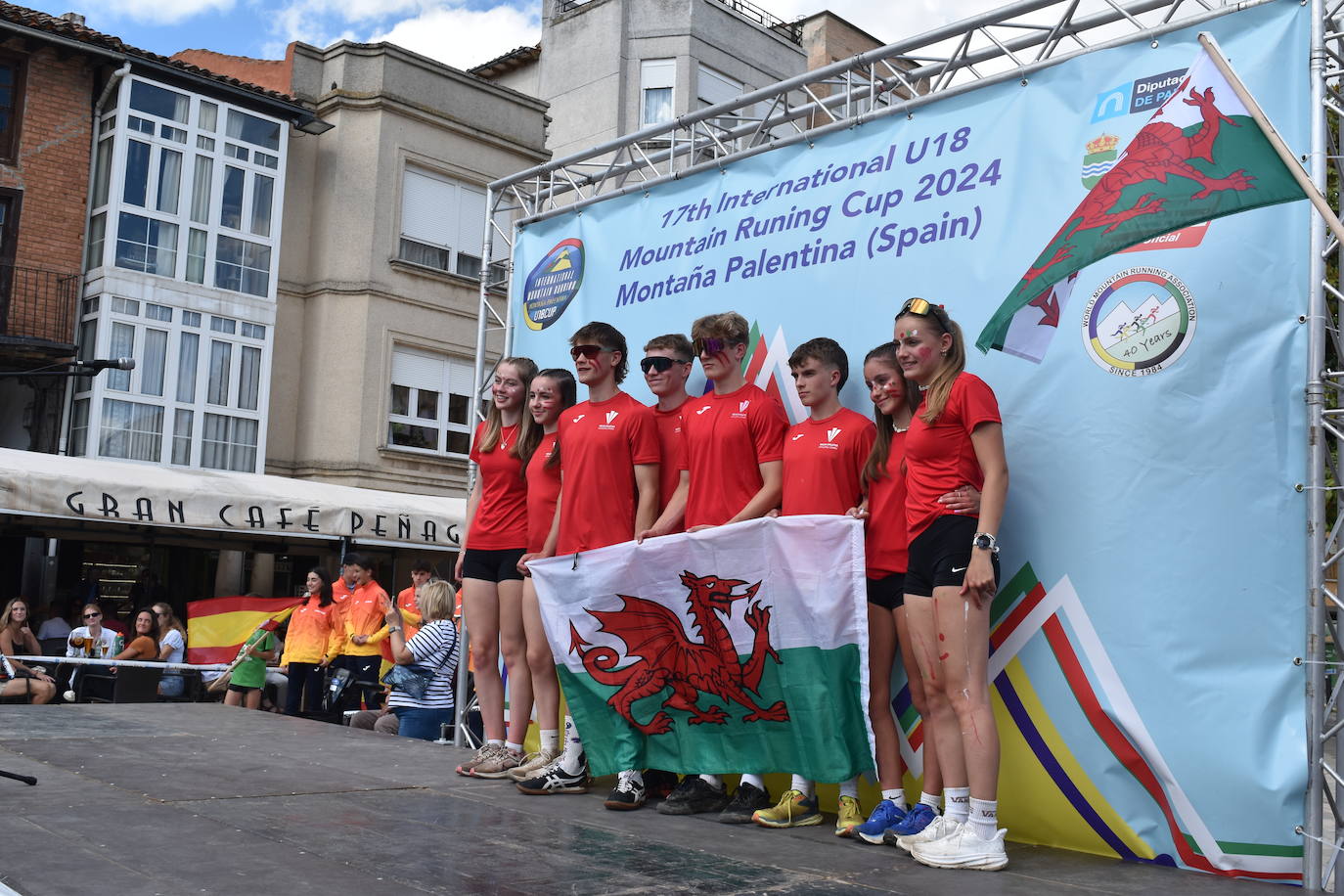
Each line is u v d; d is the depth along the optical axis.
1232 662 3.75
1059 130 4.42
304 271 18.91
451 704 7.14
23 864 3.11
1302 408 3.70
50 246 16.53
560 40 26.55
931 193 4.80
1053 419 4.22
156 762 4.98
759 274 5.40
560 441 5.12
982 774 3.68
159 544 13.65
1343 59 3.88
